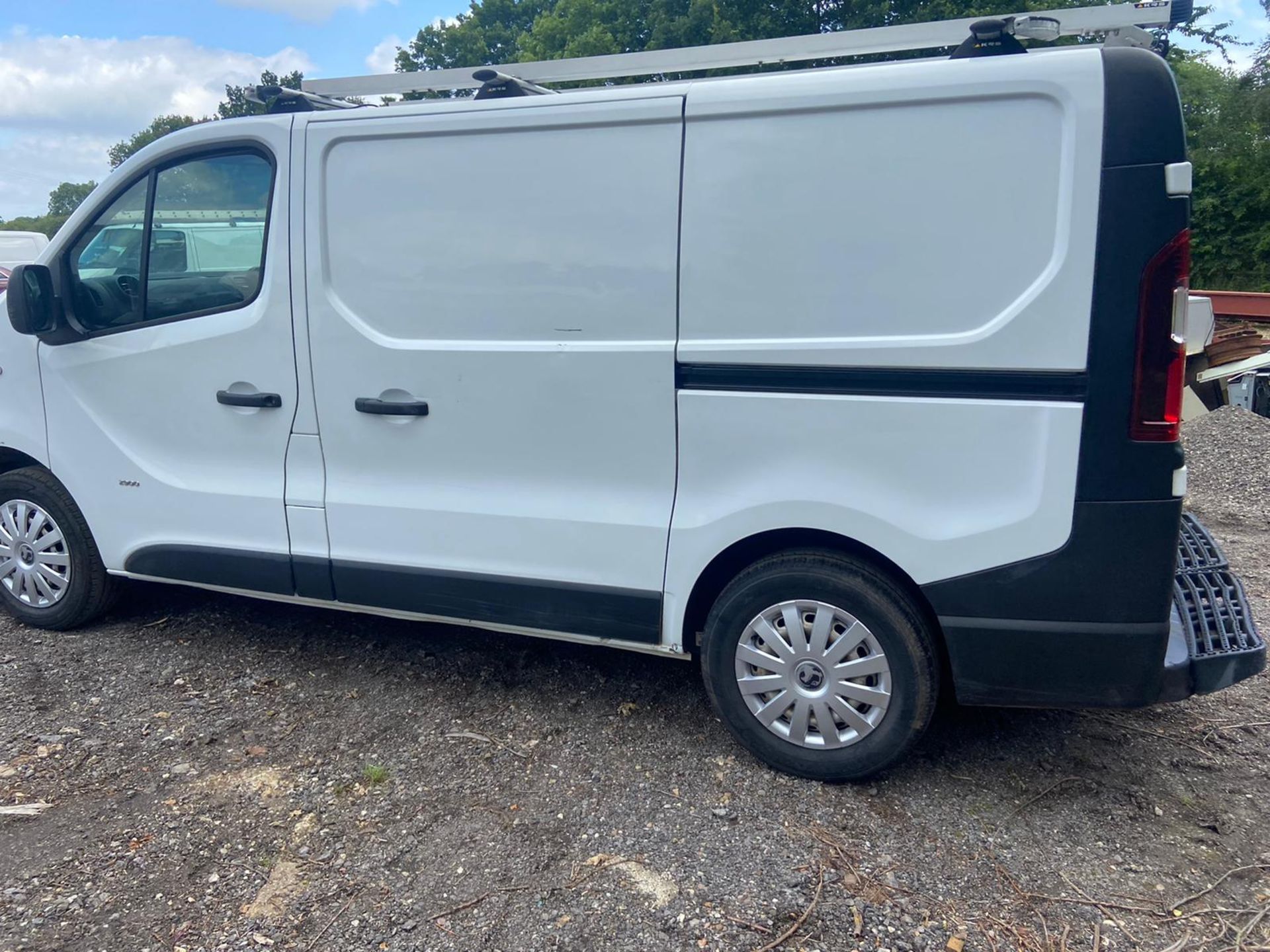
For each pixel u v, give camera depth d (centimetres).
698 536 293
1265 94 2275
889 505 269
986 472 258
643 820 278
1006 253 247
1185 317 240
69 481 388
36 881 250
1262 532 562
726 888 248
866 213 259
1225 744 315
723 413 283
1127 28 273
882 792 292
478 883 251
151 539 379
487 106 296
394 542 337
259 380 345
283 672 375
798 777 299
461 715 340
